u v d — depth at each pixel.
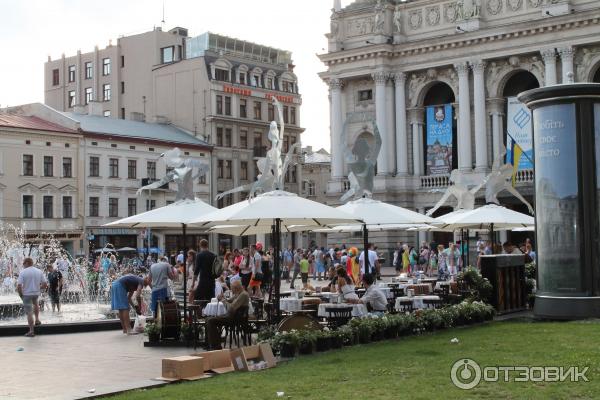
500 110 64.94
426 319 18.86
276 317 19.64
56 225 68.00
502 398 10.97
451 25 66.50
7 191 64.81
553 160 20.05
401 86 69.12
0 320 27.14
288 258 52.41
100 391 12.78
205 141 82.25
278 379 12.91
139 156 74.75
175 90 86.00
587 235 19.67
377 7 69.00
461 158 65.62
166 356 17.83
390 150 69.19
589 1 59.78
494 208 27.97
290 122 91.88
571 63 60.00
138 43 91.38
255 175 87.00
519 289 23.69
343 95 72.06
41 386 14.06
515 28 61.91
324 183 102.31
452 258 42.12
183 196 23.97
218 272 21.19
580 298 19.64
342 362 14.39
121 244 72.94
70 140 69.31
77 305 34.38
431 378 12.45
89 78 96.69
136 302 26.16
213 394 11.79
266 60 93.25
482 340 16.59
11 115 69.69
